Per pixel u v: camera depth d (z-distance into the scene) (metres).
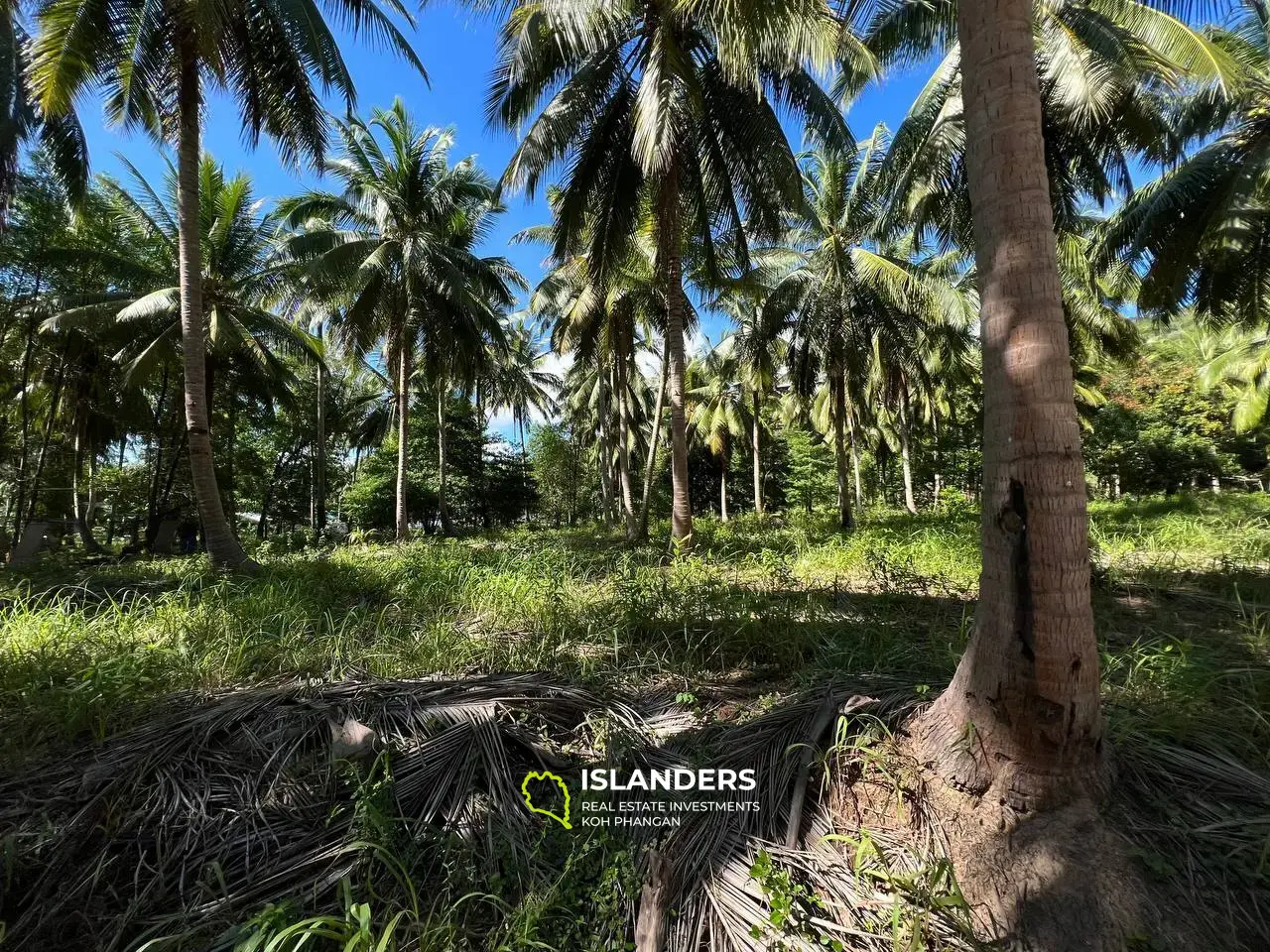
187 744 2.72
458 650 4.09
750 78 7.29
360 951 1.58
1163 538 7.93
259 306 14.58
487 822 2.22
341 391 24.28
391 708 2.96
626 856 1.94
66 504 18.56
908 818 2.12
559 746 2.80
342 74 8.45
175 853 2.12
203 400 8.05
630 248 10.90
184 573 7.67
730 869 2.02
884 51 8.73
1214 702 2.72
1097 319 12.69
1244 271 9.83
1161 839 1.86
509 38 7.88
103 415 16.84
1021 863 1.84
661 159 7.39
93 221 12.83
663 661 3.86
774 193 9.31
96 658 3.70
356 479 27.66
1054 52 7.80
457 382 17.05
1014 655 1.95
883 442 24.75
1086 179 9.59
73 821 2.23
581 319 12.48
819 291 12.72
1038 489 1.93
